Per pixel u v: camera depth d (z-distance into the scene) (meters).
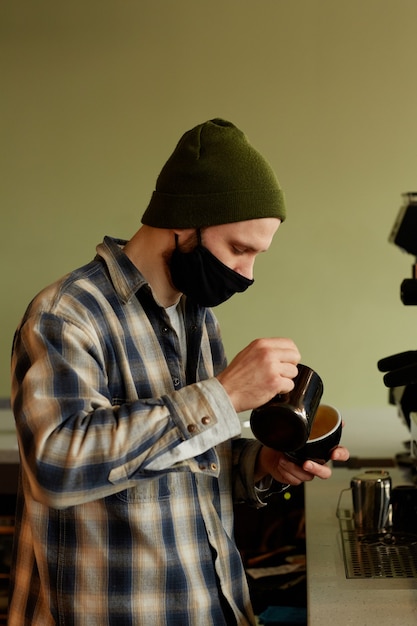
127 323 1.66
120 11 3.89
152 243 1.68
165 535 1.62
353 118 3.88
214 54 3.89
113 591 1.60
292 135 3.90
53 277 4.02
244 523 3.33
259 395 1.51
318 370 3.98
